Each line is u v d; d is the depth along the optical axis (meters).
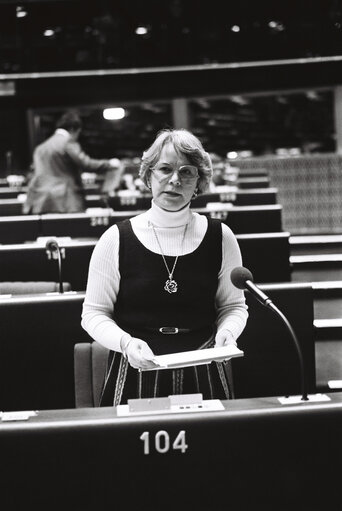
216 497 2.00
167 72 13.11
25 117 13.34
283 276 5.30
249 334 3.65
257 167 12.60
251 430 1.99
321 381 4.26
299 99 13.41
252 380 3.66
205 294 2.51
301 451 2.00
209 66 13.07
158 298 2.48
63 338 3.57
